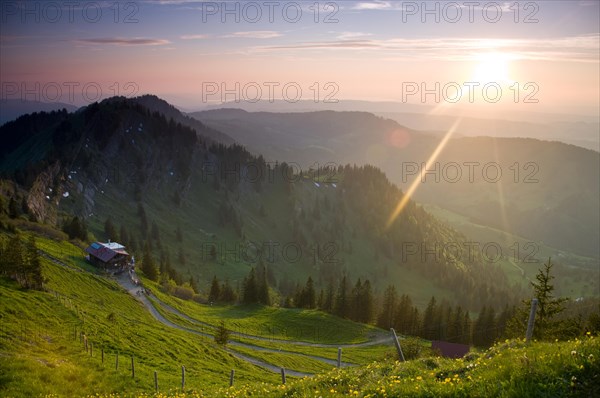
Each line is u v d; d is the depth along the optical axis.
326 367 81.25
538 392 11.33
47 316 50.91
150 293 113.44
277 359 77.56
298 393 16.38
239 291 171.50
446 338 122.06
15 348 35.91
